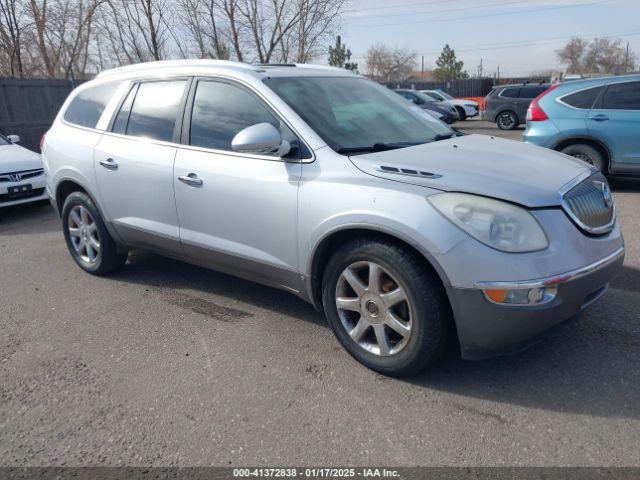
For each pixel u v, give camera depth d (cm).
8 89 1325
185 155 397
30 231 703
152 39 1505
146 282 492
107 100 474
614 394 295
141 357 357
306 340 371
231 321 405
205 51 1634
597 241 303
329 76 426
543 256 274
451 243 276
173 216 413
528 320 276
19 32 1648
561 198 290
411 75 7206
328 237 322
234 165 367
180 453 265
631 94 736
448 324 297
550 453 253
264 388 316
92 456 266
